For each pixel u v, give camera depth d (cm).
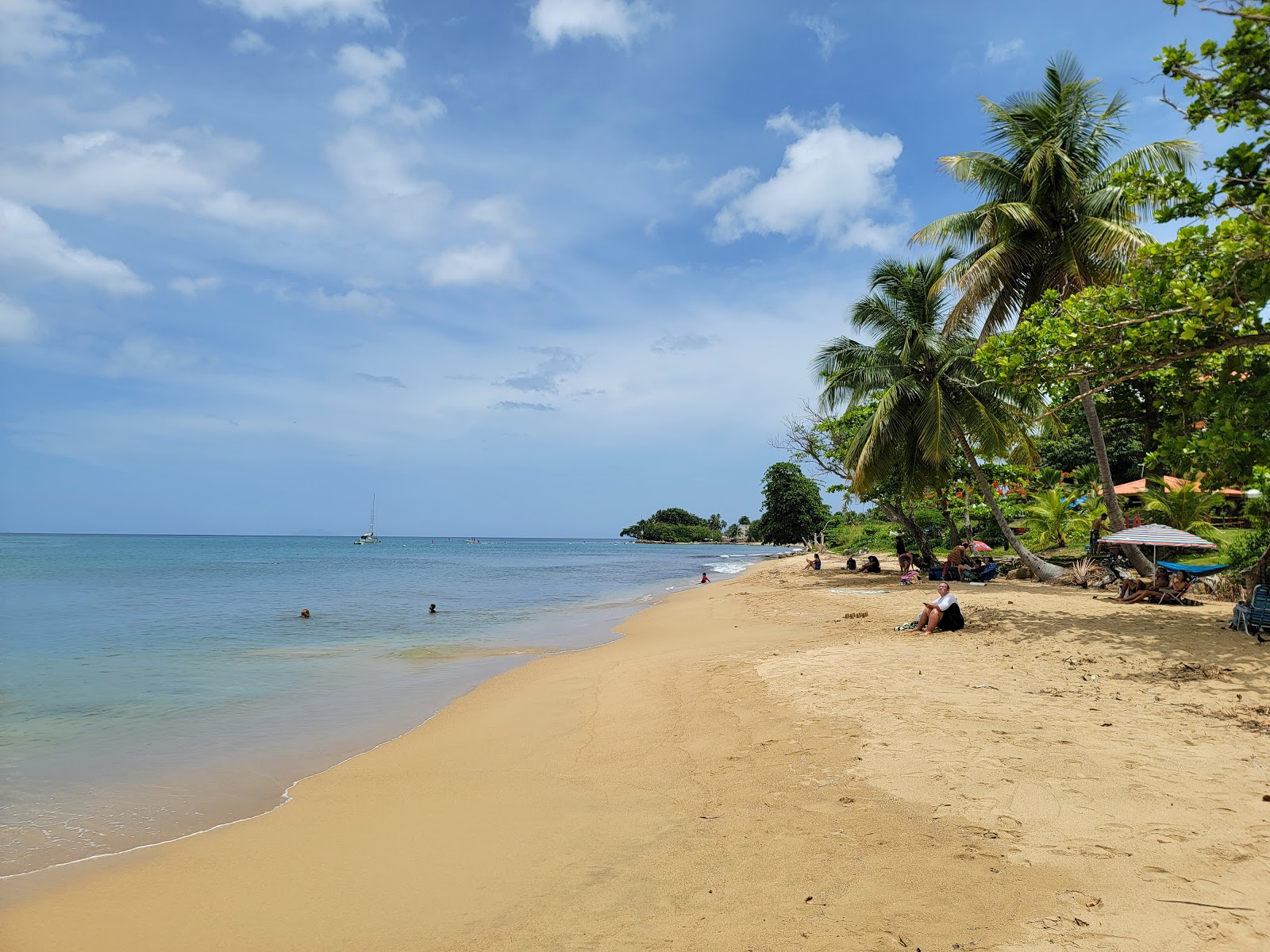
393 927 384
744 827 482
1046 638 1130
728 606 2103
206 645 1508
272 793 624
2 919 405
